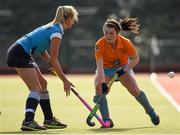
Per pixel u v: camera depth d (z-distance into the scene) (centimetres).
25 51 2680
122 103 4212
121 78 2911
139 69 9500
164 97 4747
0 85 6438
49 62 2819
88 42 10431
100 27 11494
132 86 2906
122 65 2889
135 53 2850
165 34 11569
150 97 4750
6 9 11731
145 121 3106
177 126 2853
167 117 3269
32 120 2666
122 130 2669
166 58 9712
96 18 11619
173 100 4469
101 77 2812
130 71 2922
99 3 11831
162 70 9550
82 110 3722
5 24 11525
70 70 9725
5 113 3525
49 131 2641
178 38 11594
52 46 2662
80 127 2841
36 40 2683
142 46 9950
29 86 2689
